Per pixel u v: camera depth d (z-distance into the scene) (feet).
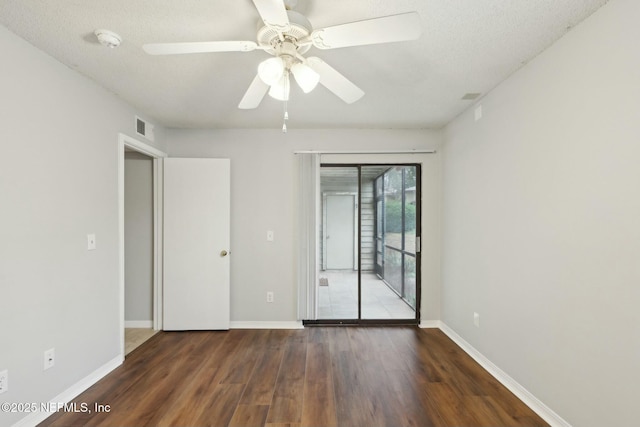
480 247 8.84
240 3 4.96
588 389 5.31
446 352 9.52
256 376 8.02
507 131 7.61
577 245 5.53
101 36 5.66
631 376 4.59
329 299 12.32
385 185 12.32
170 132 11.80
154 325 11.44
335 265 12.39
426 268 11.86
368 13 5.27
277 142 11.85
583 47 5.40
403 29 4.25
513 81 7.38
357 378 7.92
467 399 7.02
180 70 7.23
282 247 11.82
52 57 6.57
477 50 6.38
